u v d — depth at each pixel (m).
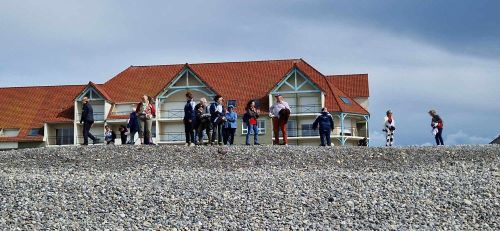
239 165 27.23
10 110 66.94
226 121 33.28
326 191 20.62
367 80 67.25
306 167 26.77
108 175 24.61
